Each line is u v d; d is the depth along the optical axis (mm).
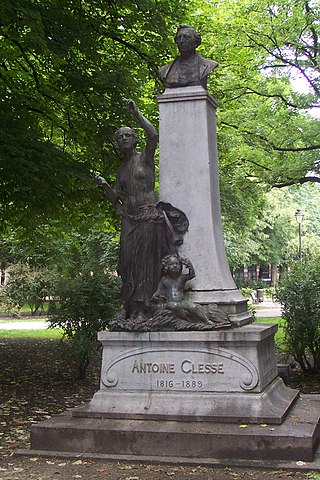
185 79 7160
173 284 6539
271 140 20031
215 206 7059
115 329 6453
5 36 12250
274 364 6883
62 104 13961
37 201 13531
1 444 6664
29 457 5820
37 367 13461
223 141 20141
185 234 6828
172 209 6809
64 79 13164
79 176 12414
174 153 7016
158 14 13617
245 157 20391
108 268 33406
